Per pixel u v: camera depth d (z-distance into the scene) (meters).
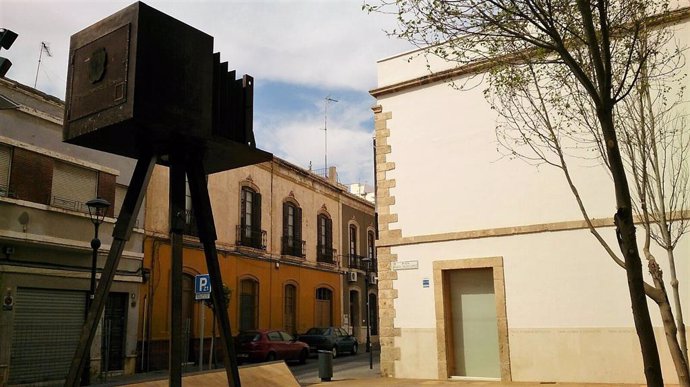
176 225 5.11
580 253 13.27
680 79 11.41
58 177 18.03
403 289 15.47
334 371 19.89
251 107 5.75
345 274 34.53
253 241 26.56
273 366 8.17
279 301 28.14
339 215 34.81
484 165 14.84
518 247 14.03
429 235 15.30
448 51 14.92
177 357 5.00
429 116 15.91
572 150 13.58
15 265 16.22
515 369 13.58
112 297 19.36
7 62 9.30
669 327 6.86
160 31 4.77
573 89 11.07
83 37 5.00
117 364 19.27
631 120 9.70
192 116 4.93
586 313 13.02
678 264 11.93
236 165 6.00
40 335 16.92
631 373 12.41
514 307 13.83
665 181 12.02
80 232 18.38
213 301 5.20
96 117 4.72
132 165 20.91
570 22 7.33
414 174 15.87
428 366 14.77
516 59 9.02
